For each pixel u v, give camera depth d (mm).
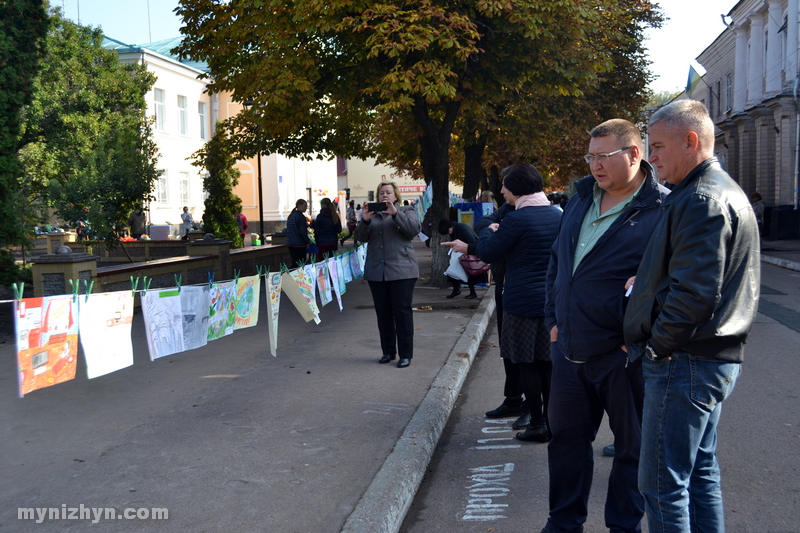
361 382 6559
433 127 13406
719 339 2586
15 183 10281
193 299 4105
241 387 6422
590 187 3361
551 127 18031
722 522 2859
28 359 3117
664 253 2686
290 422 5352
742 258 2570
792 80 26000
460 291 12859
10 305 11281
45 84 21688
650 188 3172
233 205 22312
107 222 16203
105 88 24156
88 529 3582
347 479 4207
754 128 31891
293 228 15328
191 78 35719
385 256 7145
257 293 4703
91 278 9547
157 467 4445
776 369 7109
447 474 4578
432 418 5320
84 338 3418
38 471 4395
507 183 4812
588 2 12211
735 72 33938
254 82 11281
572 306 3234
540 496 4156
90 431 5184
